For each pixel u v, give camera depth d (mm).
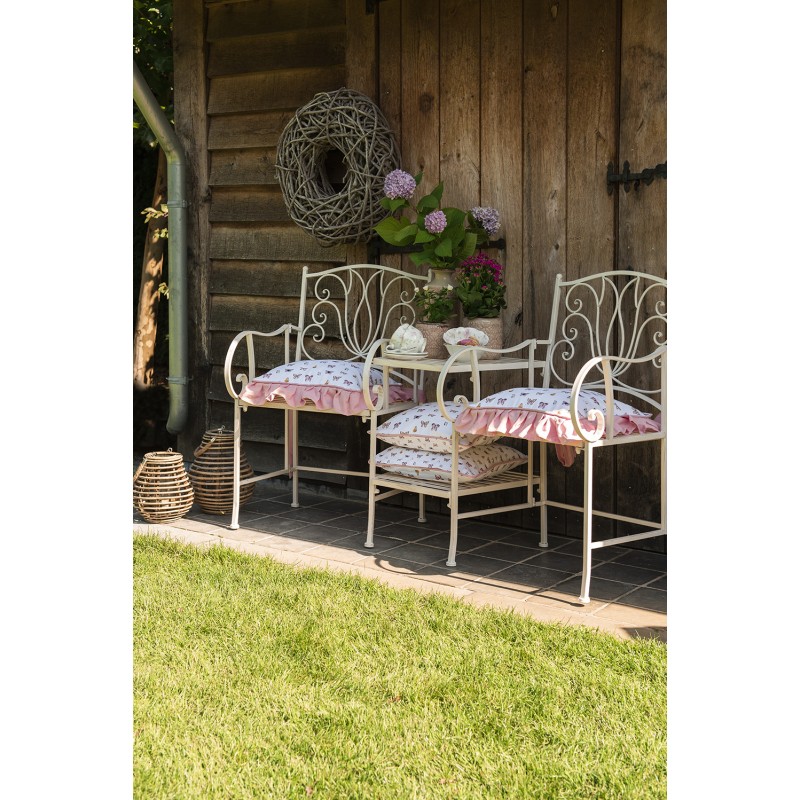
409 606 2760
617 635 2586
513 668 2320
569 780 1788
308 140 4156
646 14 3418
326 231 4203
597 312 3572
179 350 4887
